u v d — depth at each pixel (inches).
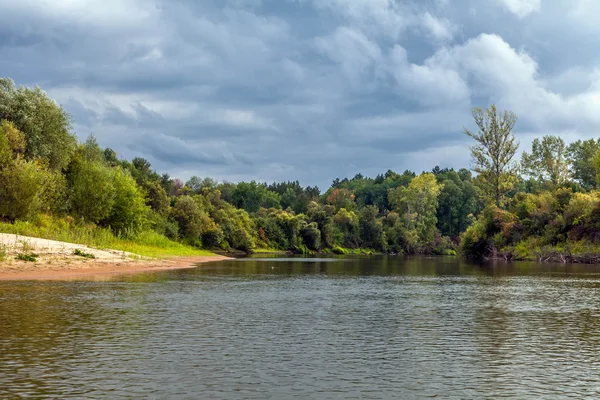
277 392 422.6
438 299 1071.6
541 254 3312.0
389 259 3909.9
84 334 637.3
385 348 588.1
